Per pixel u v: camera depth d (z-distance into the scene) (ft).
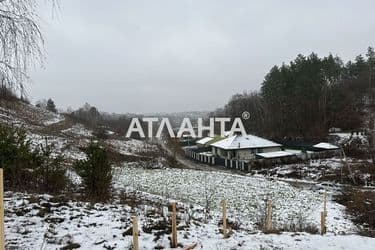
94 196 40.37
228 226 37.35
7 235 23.17
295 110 237.25
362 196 86.33
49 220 27.78
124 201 42.50
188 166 162.71
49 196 36.47
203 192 84.94
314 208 72.74
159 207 42.37
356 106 238.68
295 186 105.09
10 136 40.14
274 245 27.20
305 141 205.98
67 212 30.91
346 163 135.23
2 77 19.45
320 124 223.10
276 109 249.14
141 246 23.86
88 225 27.99
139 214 35.01
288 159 157.58
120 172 110.01
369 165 129.70
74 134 177.06
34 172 41.45
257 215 59.36
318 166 139.95
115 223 29.48
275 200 78.84
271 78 256.73
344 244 28.22
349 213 71.05
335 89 245.45
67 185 46.80
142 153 175.11
